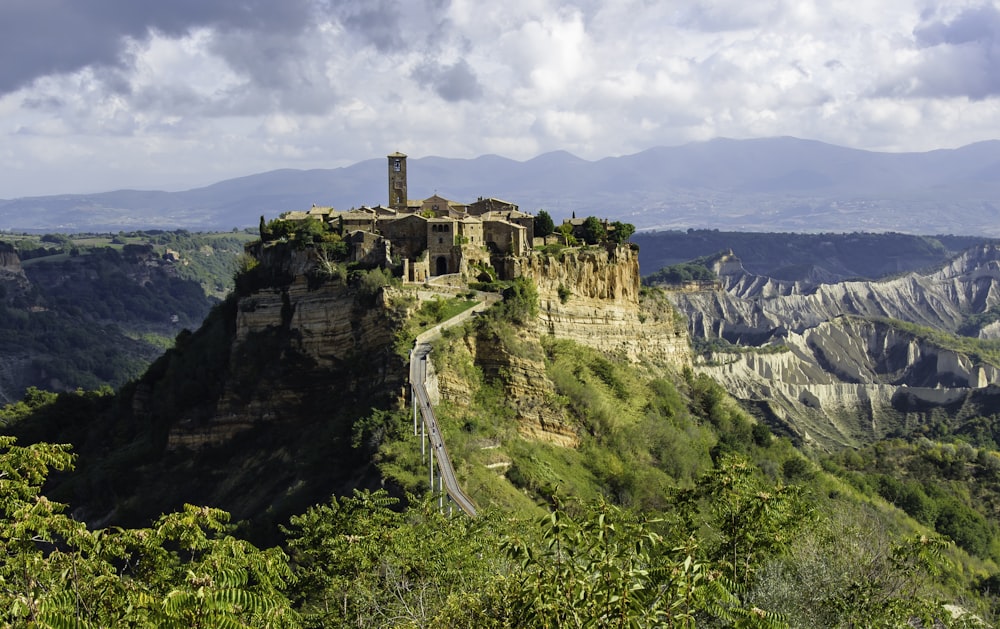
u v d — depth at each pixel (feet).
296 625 121.19
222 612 97.81
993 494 552.00
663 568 104.37
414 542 161.17
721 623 126.41
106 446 462.19
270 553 124.36
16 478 127.13
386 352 356.79
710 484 157.58
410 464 302.25
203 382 422.00
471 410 352.08
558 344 438.40
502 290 417.90
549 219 509.76
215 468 390.01
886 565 155.63
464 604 127.85
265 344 407.64
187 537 119.14
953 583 263.29
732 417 510.99
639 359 495.41
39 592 106.01
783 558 147.23
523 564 125.70
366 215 452.76
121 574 127.13
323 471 325.42
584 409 392.27
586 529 108.78
